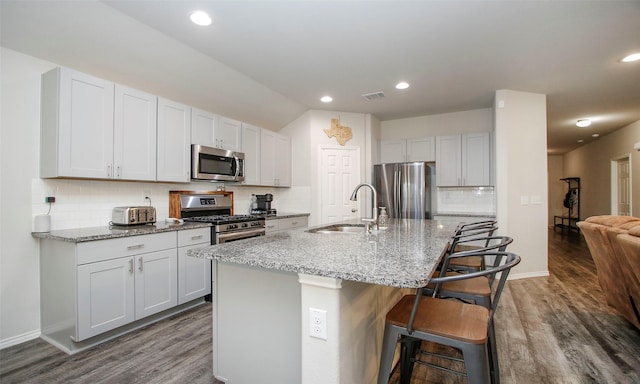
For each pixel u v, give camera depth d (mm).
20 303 2307
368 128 5023
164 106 3012
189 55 2914
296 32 2586
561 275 4145
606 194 7125
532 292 3441
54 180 2496
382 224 2721
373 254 1400
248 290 1609
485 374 1083
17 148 2299
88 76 2438
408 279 983
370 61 3135
